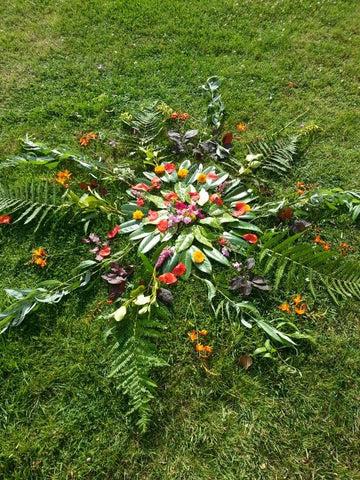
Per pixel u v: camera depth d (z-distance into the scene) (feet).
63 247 7.29
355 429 5.83
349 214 7.87
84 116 9.19
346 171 8.61
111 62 10.40
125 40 10.93
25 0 11.82
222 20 11.66
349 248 7.49
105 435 5.65
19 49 10.57
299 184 8.17
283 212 7.51
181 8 11.80
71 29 11.09
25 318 6.49
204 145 8.52
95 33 11.04
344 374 6.25
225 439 5.69
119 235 7.32
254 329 6.48
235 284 6.74
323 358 6.34
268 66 10.53
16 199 7.51
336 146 9.05
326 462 5.57
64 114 9.18
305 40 11.33
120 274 6.73
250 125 9.30
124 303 6.36
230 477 5.43
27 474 5.35
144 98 9.66
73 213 7.59
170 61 10.43
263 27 11.62
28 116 9.15
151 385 5.64
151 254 7.11
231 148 8.69
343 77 10.47
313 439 5.71
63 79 9.95
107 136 8.86
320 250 7.18
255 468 5.50
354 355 6.42
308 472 5.49
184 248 6.94
